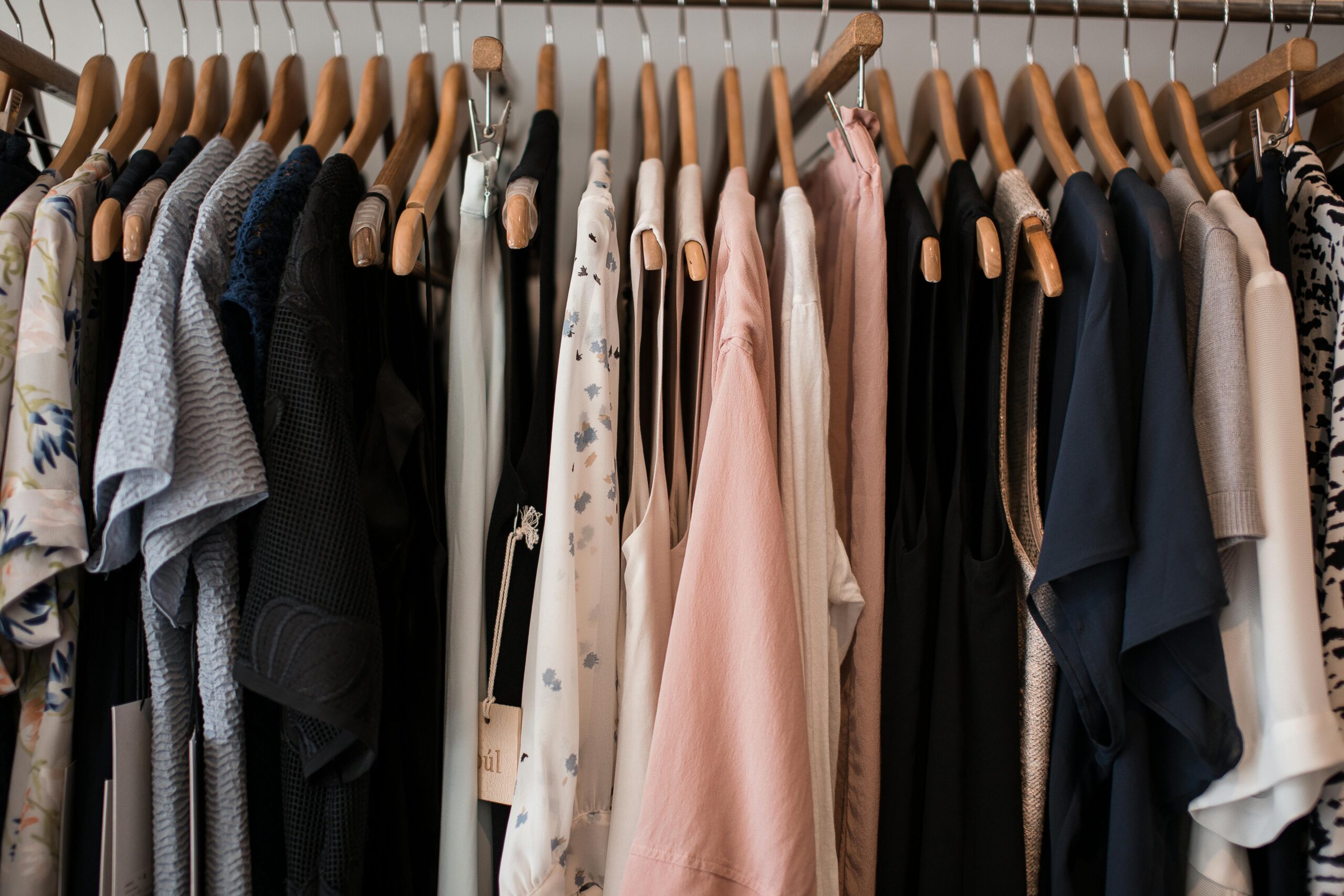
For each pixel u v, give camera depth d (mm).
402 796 670
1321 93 792
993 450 693
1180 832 712
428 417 694
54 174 710
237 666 579
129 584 672
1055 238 739
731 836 613
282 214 651
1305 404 724
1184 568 598
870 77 872
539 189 697
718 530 627
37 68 807
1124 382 645
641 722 660
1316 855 661
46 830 641
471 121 741
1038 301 712
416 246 623
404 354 725
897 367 753
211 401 587
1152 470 623
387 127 848
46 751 639
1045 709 692
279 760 655
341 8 1102
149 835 640
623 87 1126
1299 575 614
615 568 685
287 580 577
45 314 620
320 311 607
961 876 673
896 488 754
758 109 1137
